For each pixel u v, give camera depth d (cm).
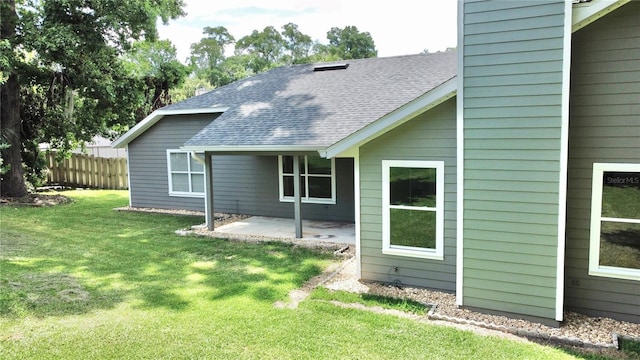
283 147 939
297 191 977
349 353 466
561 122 500
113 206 1468
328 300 624
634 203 527
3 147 1314
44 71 1487
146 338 499
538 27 500
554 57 496
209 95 1398
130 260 826
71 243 953
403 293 647
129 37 1582
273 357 459
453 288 643
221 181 1310
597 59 525
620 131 523
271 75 1466
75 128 1766
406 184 663
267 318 557
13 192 1502
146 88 1948
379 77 1199
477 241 563
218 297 633
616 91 520
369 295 640
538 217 525
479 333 517
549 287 527
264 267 786
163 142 1393
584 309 562
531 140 518
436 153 633
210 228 1073
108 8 1412
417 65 1226
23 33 1333
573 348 480
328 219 1173
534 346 482
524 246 536
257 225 1134
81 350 471
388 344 486
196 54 5922
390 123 640
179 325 535
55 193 1764
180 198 1390
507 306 554
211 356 461
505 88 524
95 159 1930
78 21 1420
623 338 497
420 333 512
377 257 694
